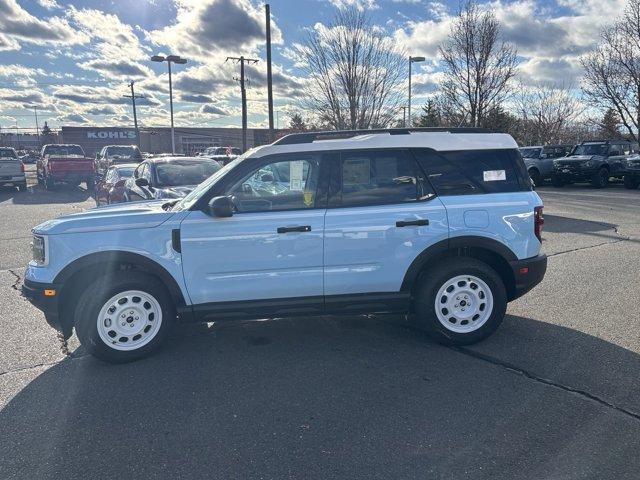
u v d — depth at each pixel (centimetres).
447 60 2328
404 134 462
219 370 422
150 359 447
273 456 300
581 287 641
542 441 310
